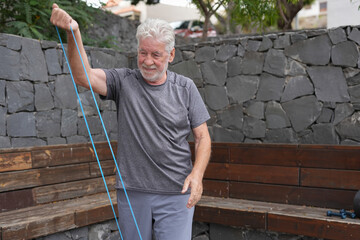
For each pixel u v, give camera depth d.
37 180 3.04
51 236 2.72
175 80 1.72
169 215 1.71
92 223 2.92
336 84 3.18
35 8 3.99
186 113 1.70
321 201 3.04
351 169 2.93
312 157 3.08
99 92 1.69
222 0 4.99
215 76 3.74
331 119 3.20
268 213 2.84
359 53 3.07
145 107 1.65
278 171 3.22
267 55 3.47
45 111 3.28
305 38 3.29
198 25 10.46
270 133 3.47
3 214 2.77
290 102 3.38
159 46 1.54
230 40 3.65
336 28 3.16
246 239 3.01
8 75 3.00
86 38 4.86
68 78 3.47
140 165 1.67
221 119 3.71
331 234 2.60
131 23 7.38
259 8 4.59
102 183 3.55
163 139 1.65
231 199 3.39
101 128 3.80
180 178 1.70
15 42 3.05
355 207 2.65
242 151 3.39
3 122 2.97
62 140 3.42
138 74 1.71
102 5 3.67
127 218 1.74
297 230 2.72
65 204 3.08
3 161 2.83
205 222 3.19
